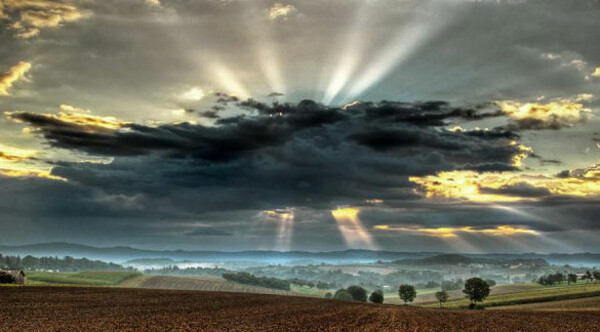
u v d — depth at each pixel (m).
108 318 51.75
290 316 63.25
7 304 62.78
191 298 89.50
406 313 78.69
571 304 109.00
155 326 46.50
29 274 164.88
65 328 42.84
